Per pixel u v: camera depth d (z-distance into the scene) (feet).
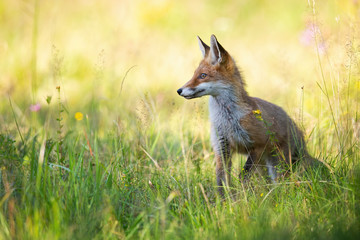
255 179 28.94
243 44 73.36
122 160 30.86
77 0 87.35
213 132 34.30
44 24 74.90
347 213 23.24
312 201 25.14
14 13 79.41
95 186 25.45
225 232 22.12
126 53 63.98
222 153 33.22
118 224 23.09
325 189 26.48
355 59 31.35
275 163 33.40
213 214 24.57
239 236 21.59
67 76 59.31
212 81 33.04
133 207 25.02
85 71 60.44
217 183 30.58
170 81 57.41
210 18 88.17
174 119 42.34
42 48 66.33
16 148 31.24
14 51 64.85
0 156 27.14
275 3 92.73
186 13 89.25
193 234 22.18
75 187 24.06
